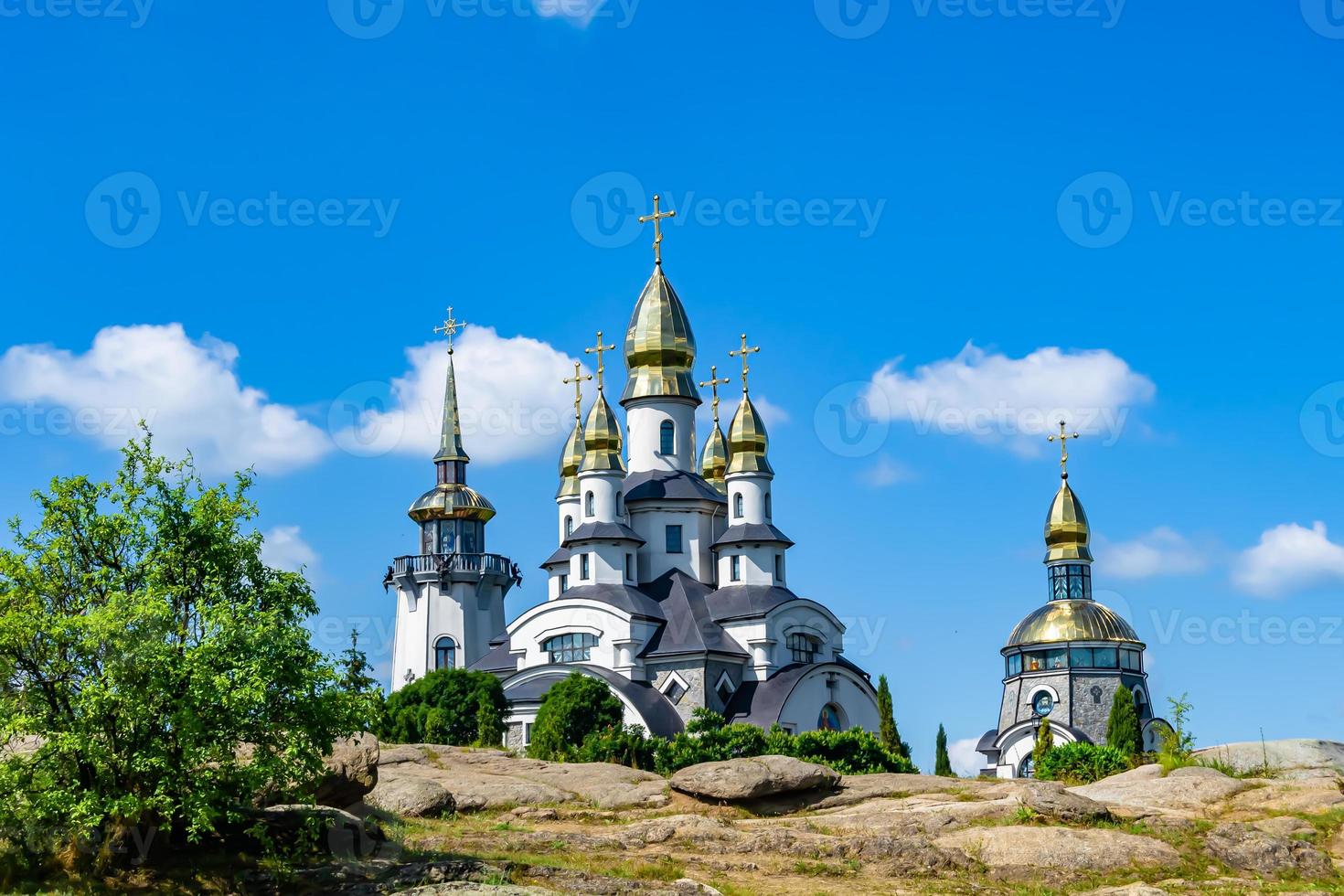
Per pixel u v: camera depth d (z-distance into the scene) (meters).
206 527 37.25
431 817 47.47
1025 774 118.50
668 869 38.81
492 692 91.62
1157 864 39.91
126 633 34.19
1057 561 122.69
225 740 34.97
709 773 49.88
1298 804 45.91
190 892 34.56
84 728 34.50
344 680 37.06
